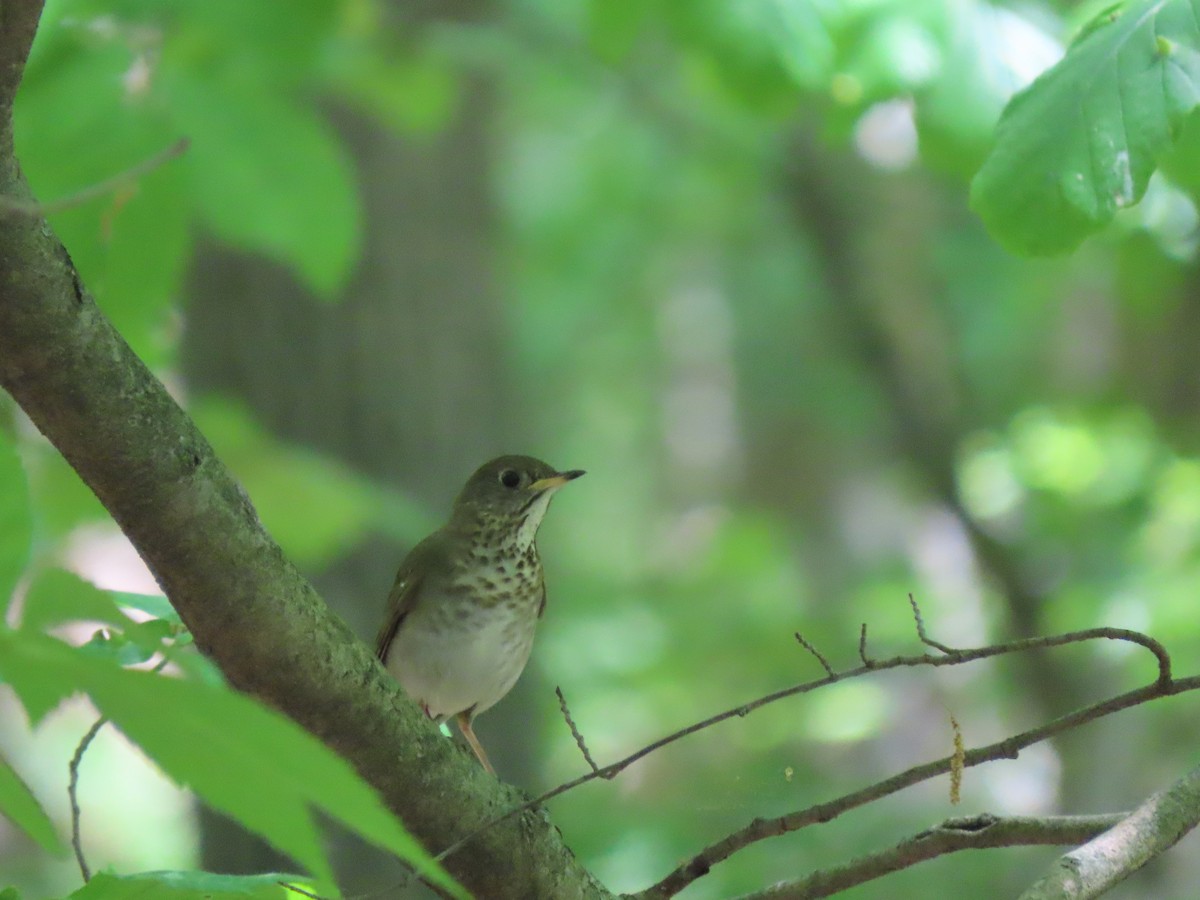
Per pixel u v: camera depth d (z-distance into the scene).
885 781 4.58
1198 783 4.41
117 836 20.91
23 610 2.01
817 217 18.17
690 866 4.90
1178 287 12.13
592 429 37.94
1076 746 11.93
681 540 34.34
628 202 25.47
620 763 4.31
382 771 4.14
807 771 11.06
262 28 6.85
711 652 18.03
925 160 7.64
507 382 14.09
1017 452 15.23
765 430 31.53
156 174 6.27
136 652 3.53
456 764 4.32
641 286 33.22
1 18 3.04
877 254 20.88
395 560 12.16
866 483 29.88
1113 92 4.69
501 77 14.15
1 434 2.24
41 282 3.34
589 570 26.98
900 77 7.46
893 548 27.78
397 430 13.02
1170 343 14.77
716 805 8.29
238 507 3.75
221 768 1.86
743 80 7.97
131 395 3.54
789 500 30.92
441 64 11.46
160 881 3.26
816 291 25.30
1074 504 14.16
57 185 6.20
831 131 8.01
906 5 7.58
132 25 6.65
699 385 38.44
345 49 10.16
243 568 3.75
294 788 1.89
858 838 9.95
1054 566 14.28
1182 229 9.25
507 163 23.83
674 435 38.69
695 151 19.33
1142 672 11.78
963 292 19.56
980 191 4.80
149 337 6.46
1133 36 4.74
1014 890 9.73
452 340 13.40
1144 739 11.79
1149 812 4.34
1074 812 11.54
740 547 22.36
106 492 3.61
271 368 12.81
